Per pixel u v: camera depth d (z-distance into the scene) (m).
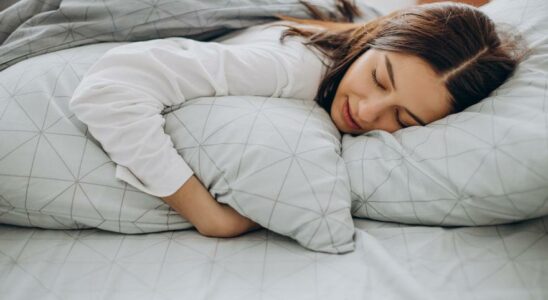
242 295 0.49
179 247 0.57
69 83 0.63
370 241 0.56
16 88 0.61
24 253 0.55
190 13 0.76
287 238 0.60
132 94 0.58
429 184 0.57
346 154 0.65
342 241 0.56
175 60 0.62
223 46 0.67
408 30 0.65
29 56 0.72
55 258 0.54
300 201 0.55
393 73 0.62
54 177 0.56
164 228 0.60
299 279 0.51
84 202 0.56
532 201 0.53
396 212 0.59
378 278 0.51
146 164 0.56
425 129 0.62
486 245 0.56
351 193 0.62
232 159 0.56
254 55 0.66
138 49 0.63
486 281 0.51
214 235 0.59
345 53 0.73
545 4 0.73
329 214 0.56
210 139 0.58
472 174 0.55
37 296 0.49
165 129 0.62
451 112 0.65
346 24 0.84
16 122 0.58
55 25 0.73
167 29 0.76
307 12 0.89
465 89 0.63
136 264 0.54
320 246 0.56
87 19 0.74
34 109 0.59
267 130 0.58
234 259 0.55
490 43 0.66
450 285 0.50
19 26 0.78
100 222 0.58
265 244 0.58
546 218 0.59
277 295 0.49
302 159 0.57
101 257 0.55
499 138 0.55
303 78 0.68
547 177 0.51
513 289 0.50
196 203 0.58
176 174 0.57
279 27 0.78
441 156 0.57
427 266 0.53
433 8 0.68
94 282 0.51
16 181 0.56
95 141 0.60
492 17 0.77
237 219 0.59
